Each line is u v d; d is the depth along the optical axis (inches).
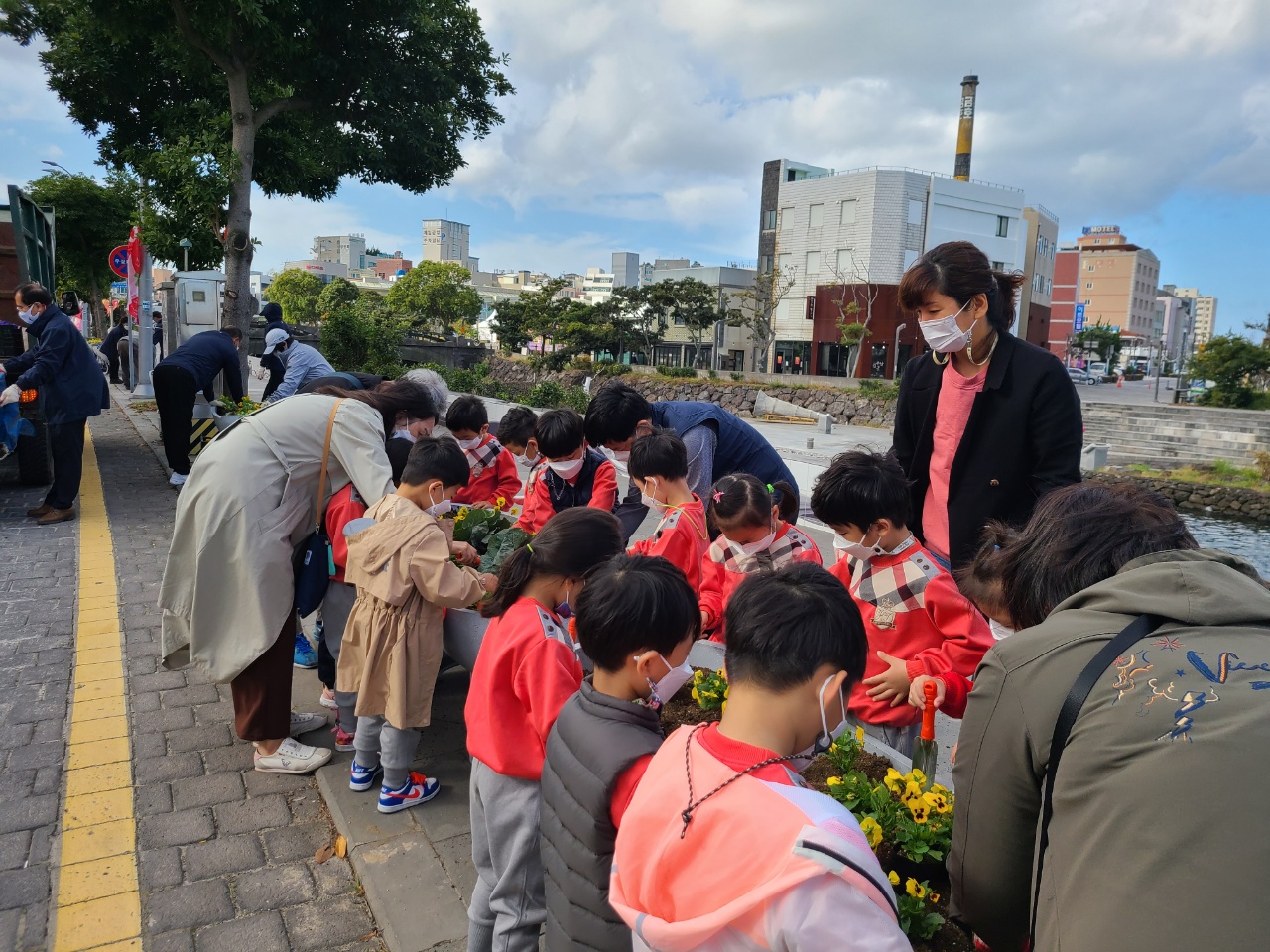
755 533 110.5
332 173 558.3
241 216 463.2
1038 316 1968.5
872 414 1401.3
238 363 334.6
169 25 438.3
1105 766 44.5
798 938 41.3
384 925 94.1
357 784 121.4
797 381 1601.9
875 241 1672.0
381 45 498.9
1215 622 47.4
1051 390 105.3
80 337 269.3
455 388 884.0
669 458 121.2
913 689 89.3
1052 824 47.5
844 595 53.9
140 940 93.0
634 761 59.0
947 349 108.1
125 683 158.9
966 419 112.6
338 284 2583.7
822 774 91.1
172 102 537.6
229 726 143.9
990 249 1756.9
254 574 119.6
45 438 315.0
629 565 66.7
